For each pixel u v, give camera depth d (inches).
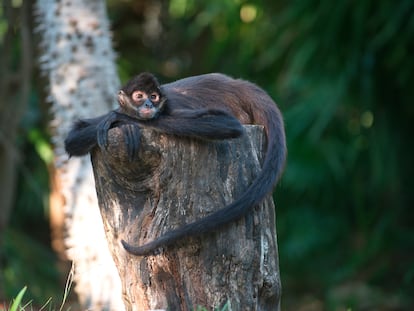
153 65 848.9
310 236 772.0
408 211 763.4
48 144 625.9
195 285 259.0
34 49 538.3
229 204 252.2
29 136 654.5
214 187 254.5
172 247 258.4
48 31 443.5
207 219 248.4
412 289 720.3
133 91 267.7
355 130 743.7
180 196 255.1
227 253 257.1
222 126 250.2
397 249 756.0
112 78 446.3
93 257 433.7
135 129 254.2
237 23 752.3
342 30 678.5
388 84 708.7
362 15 660.1
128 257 266.1
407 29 657.0
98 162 267.1
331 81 689.6
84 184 436.5
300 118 693.3
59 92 441.1
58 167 446.0
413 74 693.9
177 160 254.4
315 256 782.5
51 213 646.5
